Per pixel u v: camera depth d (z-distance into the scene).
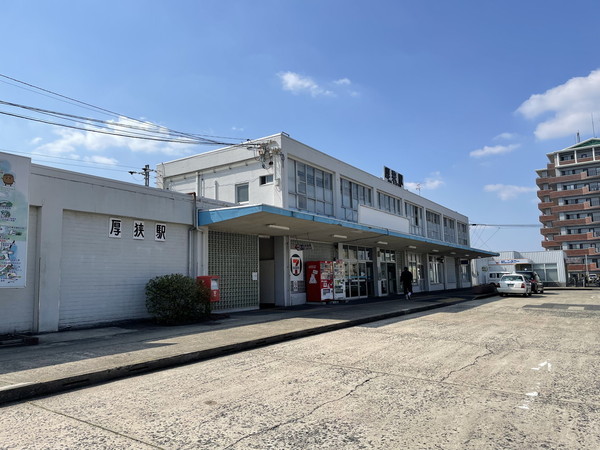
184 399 5.56
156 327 11.95
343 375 6.78
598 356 8.20
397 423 4.64
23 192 9.72
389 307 18.14
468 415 4.90
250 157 19.00
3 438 4.27
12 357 7.75
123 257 12.84
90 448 4.01
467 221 48.34
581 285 51.03
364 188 25.98
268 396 5.66
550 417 4.83
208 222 14.91
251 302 17.42
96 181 12.09
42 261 10.70
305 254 21.05
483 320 14.26
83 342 9.40
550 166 80.81
